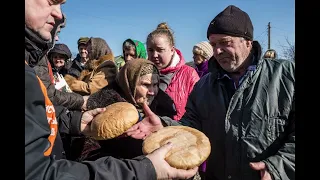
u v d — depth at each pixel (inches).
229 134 76.9
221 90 83.2
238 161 75.7
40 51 55.5
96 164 44.0
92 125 77.2
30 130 37.7
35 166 37.3
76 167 42.4
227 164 77.9
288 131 73.2
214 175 84.0
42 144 39.2
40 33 51.8
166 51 130.4
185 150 64.2
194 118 88.1
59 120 79.7
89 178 42.5
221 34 78.0
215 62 86.7
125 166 45.7
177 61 135.2
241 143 75.0
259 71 76.9
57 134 66.5
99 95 95.1
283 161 67.0
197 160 61.8
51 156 42.6
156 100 98.1
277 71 75.3
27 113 38.5
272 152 73.0
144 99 92.0
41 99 40.7
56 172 39.6
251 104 75.2
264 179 66.0
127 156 82.1
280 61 77.5
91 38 157.2
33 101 39.4
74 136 80.1
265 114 73.7
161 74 132.0
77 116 80.2
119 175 44.7
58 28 67.8
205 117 85.0
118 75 94.3
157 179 52.0
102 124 74.7
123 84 91.6
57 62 172.1
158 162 52.4
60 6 53.6
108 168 44.2
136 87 90.7
